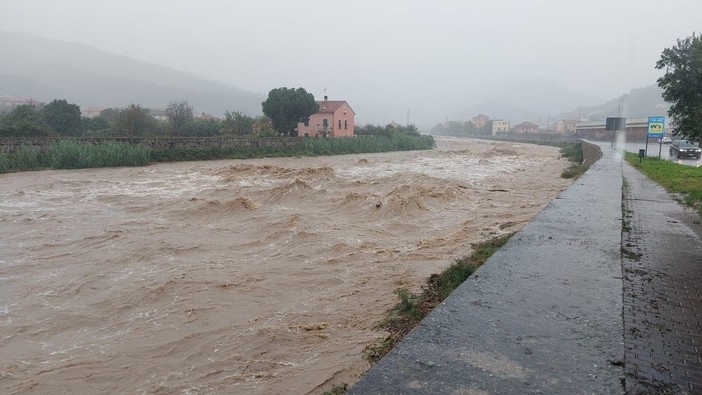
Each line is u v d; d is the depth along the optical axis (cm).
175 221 1450
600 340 306
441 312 355
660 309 452
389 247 1141
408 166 3466
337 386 482
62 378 569
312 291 848
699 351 357
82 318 742
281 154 4241
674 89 1389
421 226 1382
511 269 475
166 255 1080
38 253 1103
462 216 1532
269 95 5228
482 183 2422
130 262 1027
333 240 1204
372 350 568
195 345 646
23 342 665
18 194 1919
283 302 797
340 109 6309
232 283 887
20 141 2948
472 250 1041
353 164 3647
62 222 1423
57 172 2703
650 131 2662
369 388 240
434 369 262
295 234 1247
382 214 1513
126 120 4838
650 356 347
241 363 590
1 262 1033
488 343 299
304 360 581
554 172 3075
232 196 1875
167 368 588
